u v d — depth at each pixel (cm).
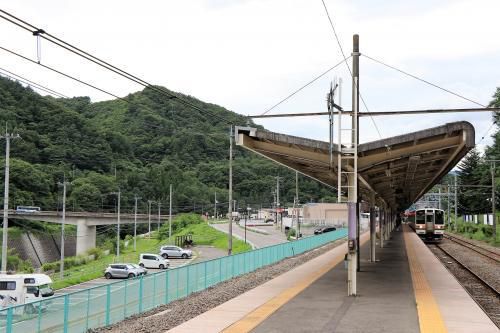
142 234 12488
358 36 2281
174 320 1410
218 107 12238
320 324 1279
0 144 9094
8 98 9325
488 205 9662
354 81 2094
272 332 1196
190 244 8219
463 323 1282
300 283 2109
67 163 10056
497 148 9062
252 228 10494
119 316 1489
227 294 1914
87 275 4912
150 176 11319
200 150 12244
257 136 1795
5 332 1070
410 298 1689
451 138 1694
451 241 6128
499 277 2669
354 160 1761
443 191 11988
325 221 9625
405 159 1933
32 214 8988
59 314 1226
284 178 13462
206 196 11931
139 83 1400
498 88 8225
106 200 10406
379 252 3838
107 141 10831
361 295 1761
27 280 3114
